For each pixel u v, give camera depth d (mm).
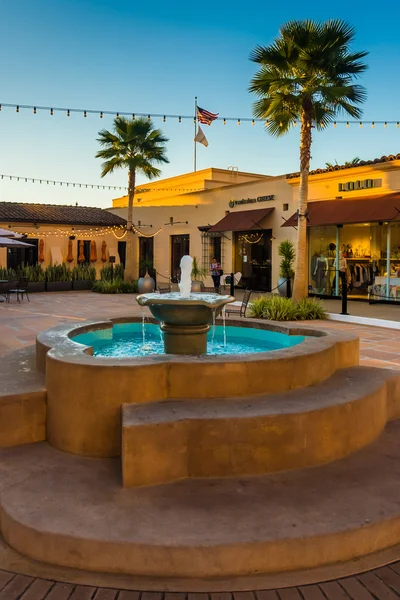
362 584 2922
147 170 23406
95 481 3807
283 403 4254
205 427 3844
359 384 4965
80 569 3062
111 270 24438
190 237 25984
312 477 3896
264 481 3820
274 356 4715
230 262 23609
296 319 13234
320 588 2889
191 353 5977
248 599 2795
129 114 12141
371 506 3439
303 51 13602
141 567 3006
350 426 4355
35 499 3525
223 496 3574
